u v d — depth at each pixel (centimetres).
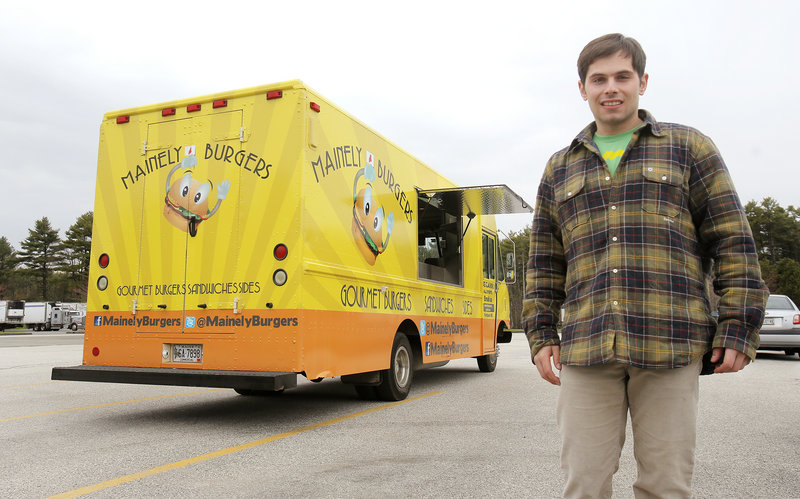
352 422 585
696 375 193
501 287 1157
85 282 7019
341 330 604
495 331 1105
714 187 195
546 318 223
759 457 445
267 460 433
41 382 934
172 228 598
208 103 596
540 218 230
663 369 189
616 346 193
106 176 636
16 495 349
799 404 692
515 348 1930
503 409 661
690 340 189
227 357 559
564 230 216
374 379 692
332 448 472
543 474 395
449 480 382
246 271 561
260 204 563
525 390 827
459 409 662
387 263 716
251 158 572
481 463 424
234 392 822
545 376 219
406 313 759
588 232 206
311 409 667
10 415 632
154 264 601
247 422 586
